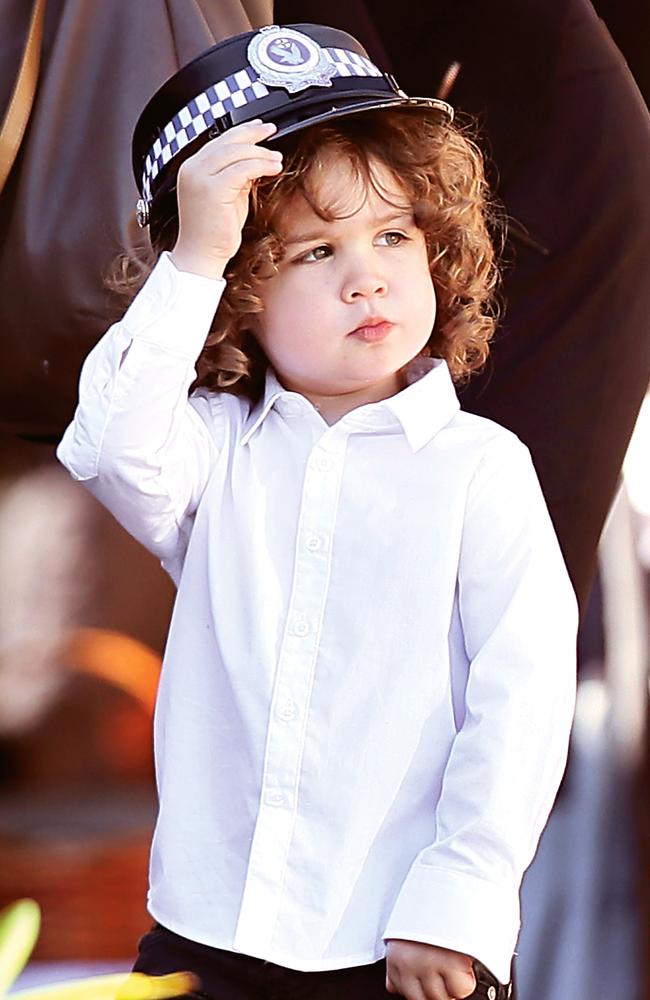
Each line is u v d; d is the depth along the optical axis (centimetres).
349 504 366
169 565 396
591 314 496
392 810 352
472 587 361
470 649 361
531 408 499
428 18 502
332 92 367
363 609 359
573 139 490
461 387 500
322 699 355
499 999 348
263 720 356
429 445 373
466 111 503
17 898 928
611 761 767
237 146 345
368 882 350
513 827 338
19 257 434
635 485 763
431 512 364
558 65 488
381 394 388
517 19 488
